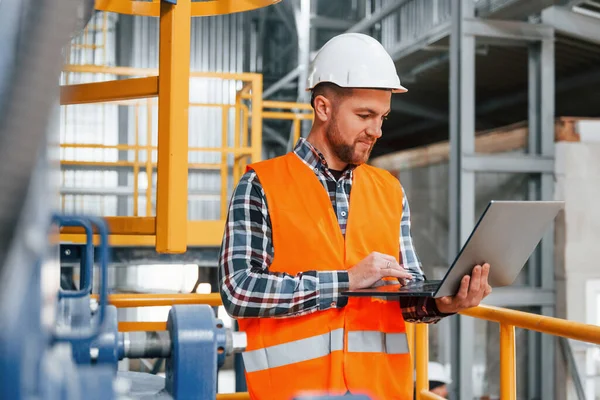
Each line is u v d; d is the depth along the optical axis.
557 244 7.70
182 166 1.95
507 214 1.45
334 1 14.84
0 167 0.41
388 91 1.72
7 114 0.41
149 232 1.99
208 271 9.30
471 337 6.86
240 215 1.66
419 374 2.63
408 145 17.16
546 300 7.57
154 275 9.13
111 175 13.32
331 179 1.74
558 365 7.70
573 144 7.64
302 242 1.66
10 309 0.41
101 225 0.81
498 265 1.59
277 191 1.69
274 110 15.19
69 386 0.54
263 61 15.10
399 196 1.84
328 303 1.60
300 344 1.64
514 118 13.59
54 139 0.49
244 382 5.74
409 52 10.80
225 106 7.15
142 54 13.77
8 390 0.42
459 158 7.05
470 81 7.03
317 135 1.75
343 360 1.63
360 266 1.61
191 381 0.91
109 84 2.03
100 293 0.80
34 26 0.42
